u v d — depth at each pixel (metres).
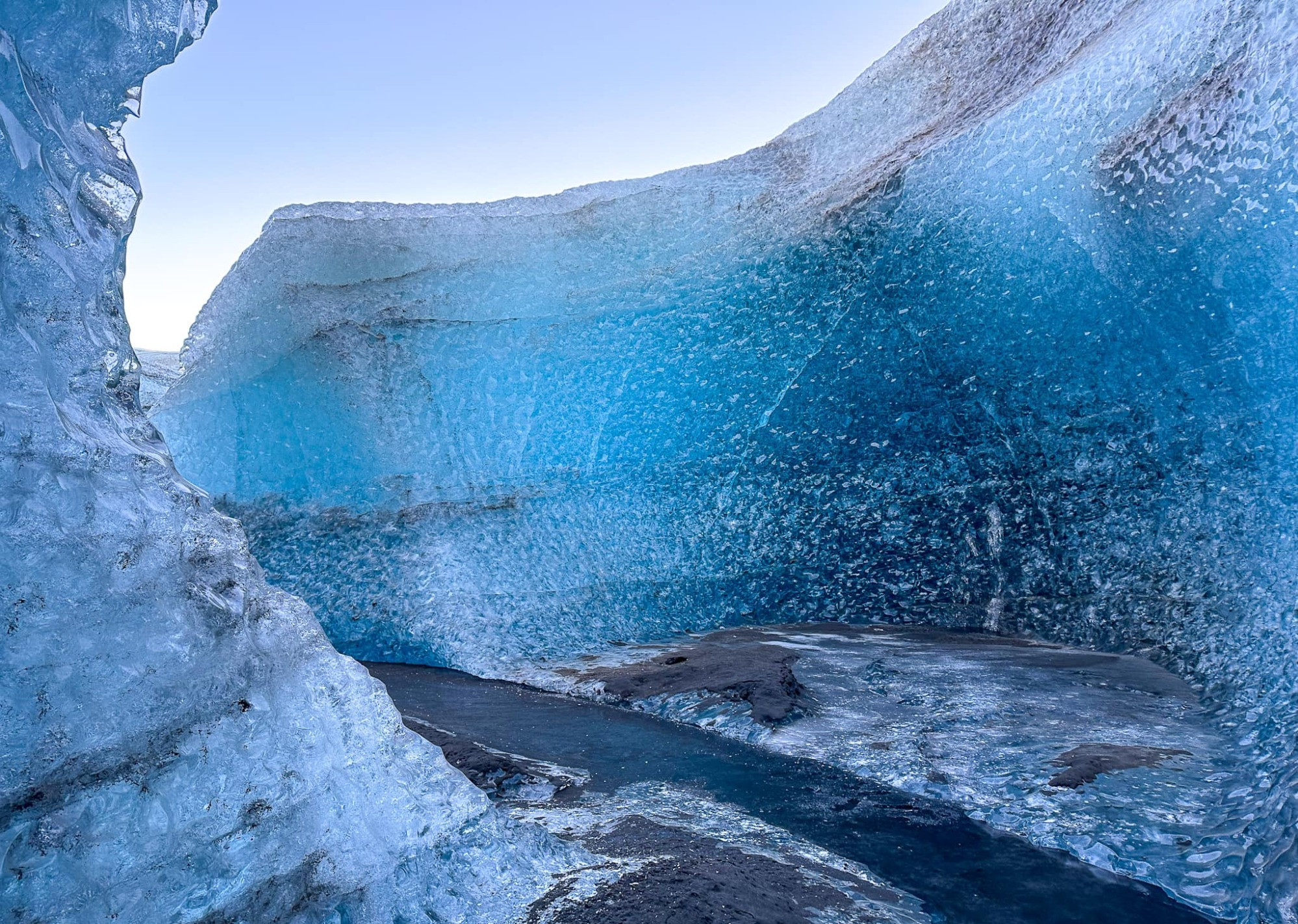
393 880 1.36
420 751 1.51
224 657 1.23
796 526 4.56
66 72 1.10
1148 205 3.84
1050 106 4.34
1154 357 3.76
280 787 1.25
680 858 1.65
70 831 1.00
